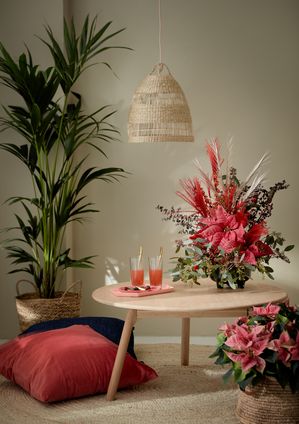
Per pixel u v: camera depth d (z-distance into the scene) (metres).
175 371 3.88
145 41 4.78
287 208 4.79
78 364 3.35
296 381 2.88
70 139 4.27
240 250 3.46
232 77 4.77
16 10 4.59
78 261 4.40
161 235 4.82
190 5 4.75
